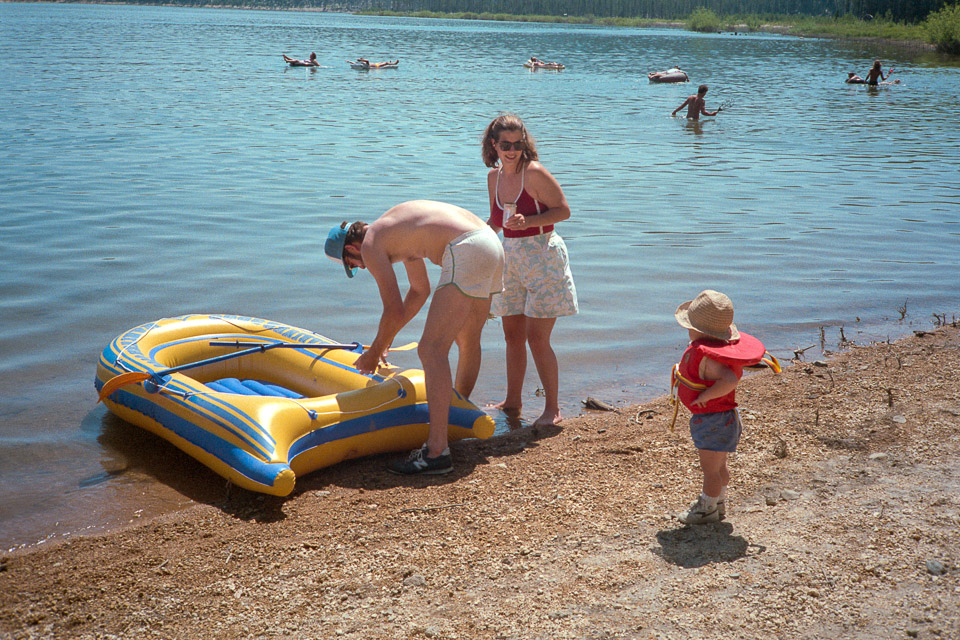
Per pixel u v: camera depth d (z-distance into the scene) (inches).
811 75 1515.7
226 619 116.3
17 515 153.6
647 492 155.9
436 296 170.4
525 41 2763.3
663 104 1029.8
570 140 721.0
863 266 347.9
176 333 208.5
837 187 526.6
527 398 219.5
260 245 359.9
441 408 169.9
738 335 136.7
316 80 1240.2
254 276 315.6
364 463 178.4
